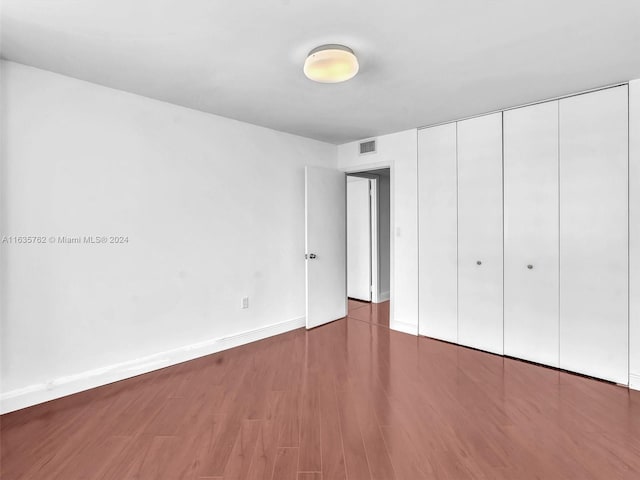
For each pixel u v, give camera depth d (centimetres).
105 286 289
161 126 322
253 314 399
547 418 236
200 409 249
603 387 281
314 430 222
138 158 308
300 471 186
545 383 289
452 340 389
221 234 368
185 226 340
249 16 192
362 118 376
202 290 353
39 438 214
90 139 280
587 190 300
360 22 198
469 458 195
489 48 228
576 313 307
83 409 248
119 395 269
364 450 203
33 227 254
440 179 395
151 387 283
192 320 345
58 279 266
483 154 361
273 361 338
